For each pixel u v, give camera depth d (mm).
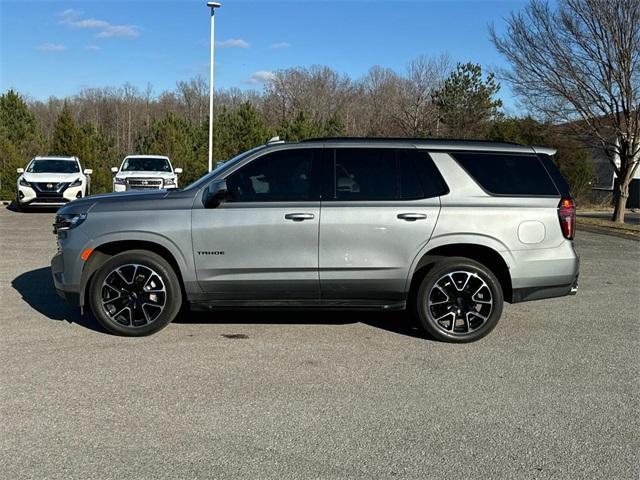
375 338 5867
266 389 4520
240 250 5586
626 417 4145
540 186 5836
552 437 3828
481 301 5750
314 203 5609
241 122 35469
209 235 5570
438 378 4816
